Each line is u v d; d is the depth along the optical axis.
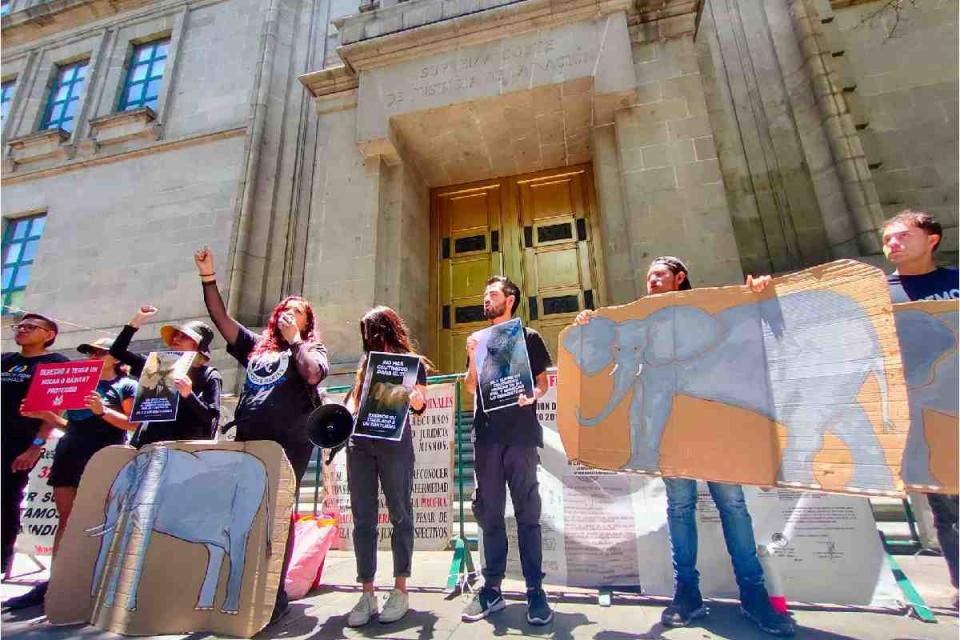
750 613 2.25
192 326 3.27
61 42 12.57
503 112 7.20
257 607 2.21
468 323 8.05
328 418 2.42
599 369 2.72
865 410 1.91
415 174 8.38
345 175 7.62
